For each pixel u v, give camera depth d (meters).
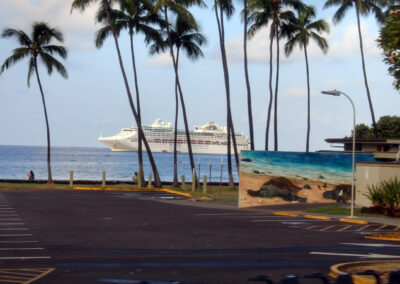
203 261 12.65
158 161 180.88
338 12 50.06
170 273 11.10
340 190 33.47
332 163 33.59
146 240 16.38
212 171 123.56
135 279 10.42
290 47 52.28
